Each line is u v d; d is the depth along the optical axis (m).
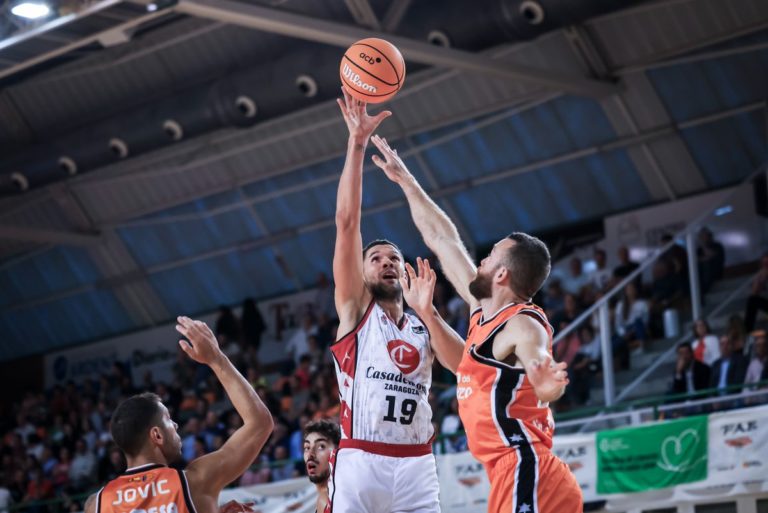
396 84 6.10
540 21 15.47
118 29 13.58
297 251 23.08
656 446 11.57
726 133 18.14
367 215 21.91
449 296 19.05
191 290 24.86
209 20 19.53
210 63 20.39
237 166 22.41
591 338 14.23
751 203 15.34
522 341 4.73
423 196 6.04
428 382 5.58
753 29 16.75
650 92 18.20
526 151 19.86
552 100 18.94
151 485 5.02
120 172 23.36
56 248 25.61
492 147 20.11
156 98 21.39
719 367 13.01
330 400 17.34
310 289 22.56
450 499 12.41
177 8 13.27
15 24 12.87
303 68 17.50
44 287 26.55
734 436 11.14
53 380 26.67
